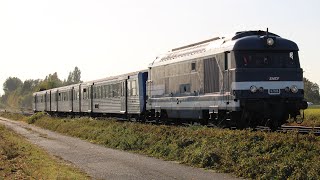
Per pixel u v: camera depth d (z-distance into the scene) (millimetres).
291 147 14727
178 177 14430
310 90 103750
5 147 22594
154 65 29391
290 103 20781
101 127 31094
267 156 14492
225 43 21516
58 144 26094
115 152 21594
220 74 21500
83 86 46344
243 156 15383
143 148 21750
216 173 15055
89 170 16281
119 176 14898
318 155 13750
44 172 15555
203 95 23125
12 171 16484
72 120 40375
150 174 15109
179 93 25797
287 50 21031
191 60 24406
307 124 28531
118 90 36594
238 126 20938
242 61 20391
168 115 27484
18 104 182250
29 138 30797
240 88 20219
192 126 21969
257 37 20766
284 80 20766
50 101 61156
